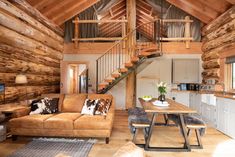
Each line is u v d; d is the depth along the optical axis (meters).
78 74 9.86
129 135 4.38
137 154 1.94
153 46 6.74
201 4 5.89
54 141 3.98
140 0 8.01
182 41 7.51
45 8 5.73
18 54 4.71
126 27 7.66
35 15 5.35
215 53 6.05
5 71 4.28
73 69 9.78
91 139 4.11
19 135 3.99
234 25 4.80
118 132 4.61
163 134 4.46
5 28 4.07
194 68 7.30
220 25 5.71
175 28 7.54
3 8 3.92
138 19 9.84
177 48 7.49
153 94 7.39
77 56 7.73
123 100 7.74
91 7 7.59
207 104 5.47
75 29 7.48
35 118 4.00
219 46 5.80
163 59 7.46
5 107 4.28
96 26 7.73
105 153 3.38
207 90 6.25
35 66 5.55
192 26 7.52
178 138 4.20
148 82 7.42
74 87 9.77
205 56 6.96
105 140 3.98
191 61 7.29
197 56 7.46
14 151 3.44
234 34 4.83
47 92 6.51
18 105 4.72
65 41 7.76
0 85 4.10
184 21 7.23
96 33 7.74
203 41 7.26
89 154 3.33
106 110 4.41
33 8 5.27
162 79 7.40
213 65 6.23
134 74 7.50
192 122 3.65
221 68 5.57
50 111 4.56
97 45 7.65
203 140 4.12
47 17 6.23
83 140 4.05
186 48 7.46
